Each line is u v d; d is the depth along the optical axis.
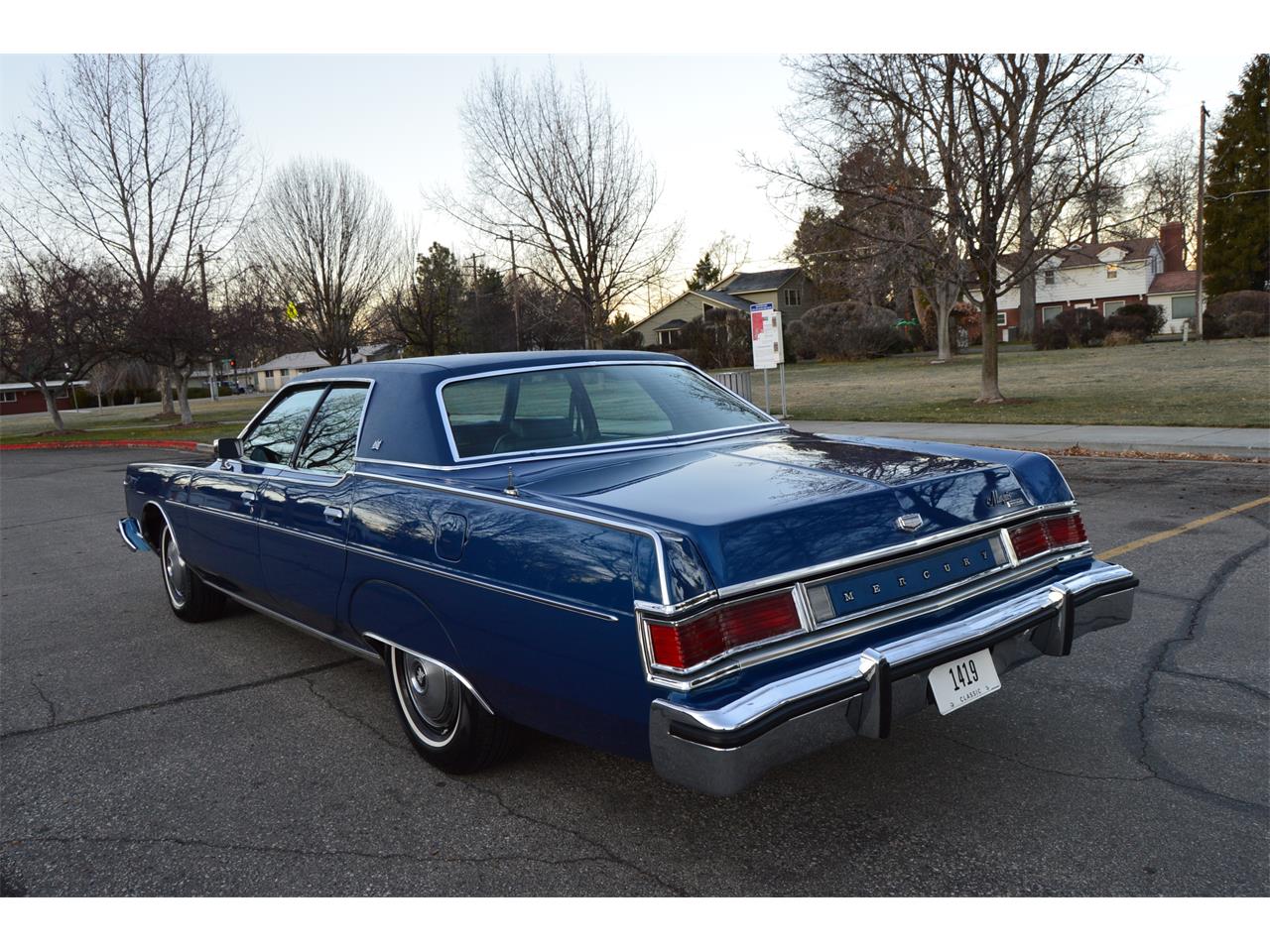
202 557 4.93
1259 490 8.17
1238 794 3.04
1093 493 8.51
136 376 74.00
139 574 7.35
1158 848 2.75
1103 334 41.41
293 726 4.02
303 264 36.44
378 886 2.75
